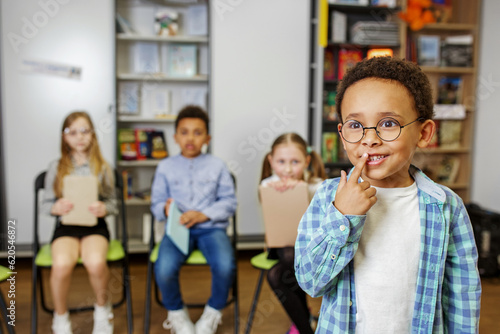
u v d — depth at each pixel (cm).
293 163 182
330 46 329
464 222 85
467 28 334
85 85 304
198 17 317
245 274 281
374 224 80
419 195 83
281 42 310
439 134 345
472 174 348
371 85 75
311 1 316
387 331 79
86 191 190
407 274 79
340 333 81
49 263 180
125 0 321
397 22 327
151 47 321
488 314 219
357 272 81
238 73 308
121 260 197
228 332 199
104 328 186
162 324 208
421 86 77
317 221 84
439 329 81
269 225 169
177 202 208
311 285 80
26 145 299
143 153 318
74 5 298
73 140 206
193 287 258
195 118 210
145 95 329
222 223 206
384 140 73
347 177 84
